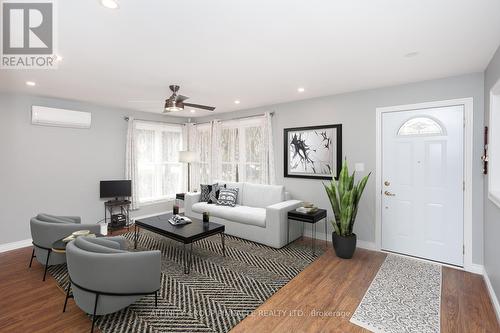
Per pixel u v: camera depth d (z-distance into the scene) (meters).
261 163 4.92
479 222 2.97
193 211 4.99
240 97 4.23
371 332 1.99
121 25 1.92
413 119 3.40
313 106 4.29
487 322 2.12
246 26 1.94
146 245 3.97
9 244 3.82
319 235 4.26
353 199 3.37
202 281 2.79
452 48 2.34
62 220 3.28
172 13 1.75
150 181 5.66
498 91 2.44
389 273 2.98
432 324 2.09
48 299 2.46
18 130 3.89
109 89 3.70
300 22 1.89
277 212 3.75
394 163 3.55
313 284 2.73
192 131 6.23
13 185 3.85
